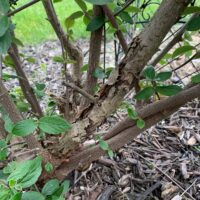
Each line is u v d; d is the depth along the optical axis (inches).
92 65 21.9
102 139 20.1
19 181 12.2
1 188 12.0
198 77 16.9
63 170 20.6
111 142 20.3
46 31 60.3
